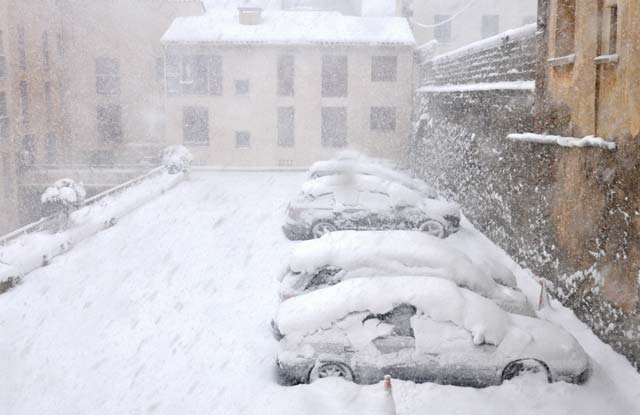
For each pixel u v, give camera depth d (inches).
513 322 310.3
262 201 924.6
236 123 1472.7
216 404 287.1
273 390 294.5
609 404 282.5
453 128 829.2
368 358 295.3
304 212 621.6
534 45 534.3
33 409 293.3
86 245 647.8
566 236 424.8
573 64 417.4
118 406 291.3
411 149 1341.0
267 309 424.8
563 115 438.3
